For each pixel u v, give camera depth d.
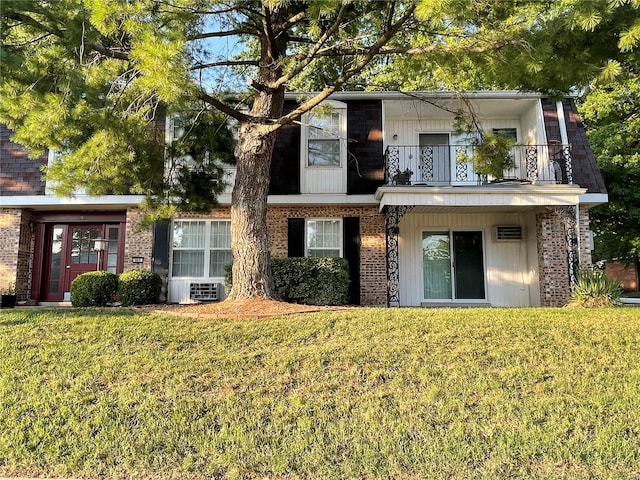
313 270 11.21
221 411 4.72
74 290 11.05
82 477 4.04
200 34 7.29
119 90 7.52
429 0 4.82
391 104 12.90
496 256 13.00
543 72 6.36
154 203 9.41
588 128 21.02
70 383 5.20
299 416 4.64
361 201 12.26
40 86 6.75
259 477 3.99
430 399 4.86
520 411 4.66
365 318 6.96
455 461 4.10
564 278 11.84
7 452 4.26
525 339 6.10
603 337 6.15
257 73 9.68
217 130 10.03
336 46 7.01
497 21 6.19
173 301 12.47
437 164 13.34
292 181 12.45
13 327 6.73
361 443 4.30
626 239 21.33
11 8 6.09
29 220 13.07
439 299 12.94
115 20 5.66
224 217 12.76
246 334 6.35
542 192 10.91
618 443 4.23
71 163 6.91
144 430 4.49
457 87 8.18
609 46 5.77
